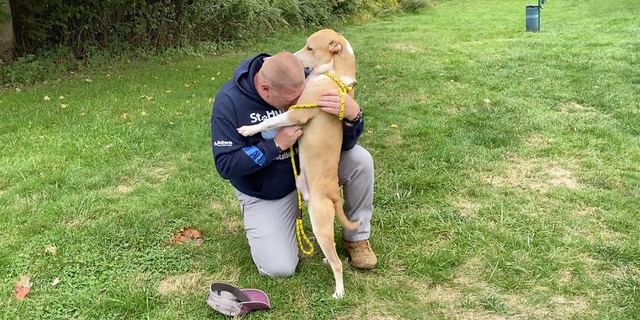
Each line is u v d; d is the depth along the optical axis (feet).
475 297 8.43
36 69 25.58
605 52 27.17
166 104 19.99
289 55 7.96
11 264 9.44
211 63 29.84
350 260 9.50
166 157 14.55
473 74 24.00
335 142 8.17
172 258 9.64
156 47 32.45
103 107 19.63
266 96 8.09
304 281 8.86
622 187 12.21
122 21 31.32
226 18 36.52
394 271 9.20
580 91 20.08
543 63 25.64
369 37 38.99
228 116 8.34
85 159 14.32
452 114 18.08
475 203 11.63
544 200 11.64
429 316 8.01
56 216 11.14
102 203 11.76
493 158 14.02
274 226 8.86
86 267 9.41
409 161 13.91
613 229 10.36
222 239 10.37
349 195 9.21
